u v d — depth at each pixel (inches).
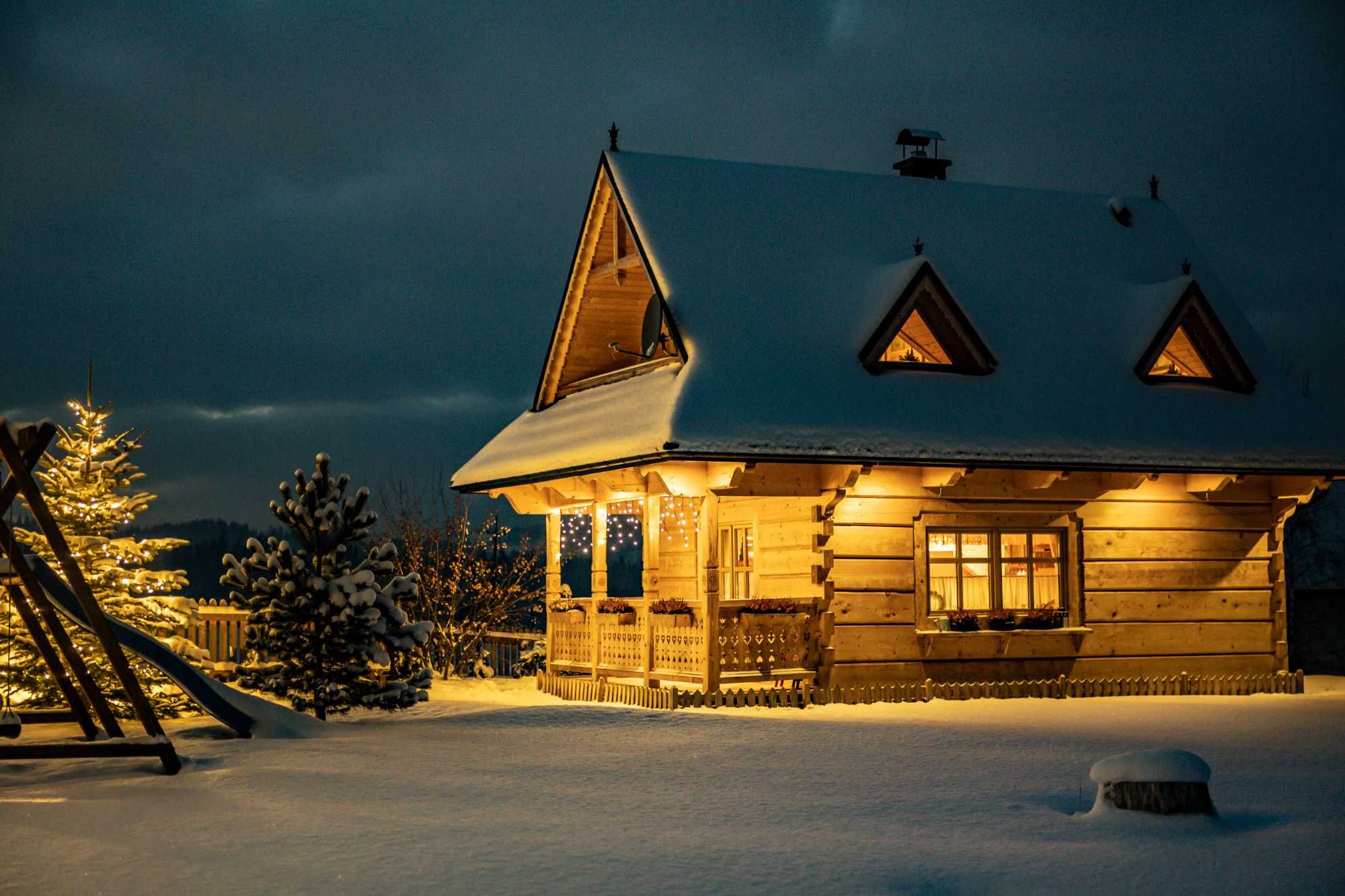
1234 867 364.8
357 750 568.1
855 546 826.2
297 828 394.9
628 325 974.4
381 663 697.0
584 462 815.7
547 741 612.4
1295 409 948.6
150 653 599.8
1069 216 1031.0
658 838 392.2
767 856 370.3
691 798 462.9
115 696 674.8
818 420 790.5
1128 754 430.6
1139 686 871.7
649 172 907.4
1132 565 896.3
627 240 907.4
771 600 795.4
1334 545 1514.5
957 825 418.6
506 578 1166.3
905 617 834.8
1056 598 884.0
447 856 362.0
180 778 481.7
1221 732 665.6
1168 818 418.0
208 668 738.8
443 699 843.4
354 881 333.7
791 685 871.7
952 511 852.0
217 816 411.8
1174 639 902.4
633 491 826.8
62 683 529.3
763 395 791.1
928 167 1079.6
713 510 779.4
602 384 947.3
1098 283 979.3
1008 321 919.0
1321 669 1180.5
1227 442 895.1
